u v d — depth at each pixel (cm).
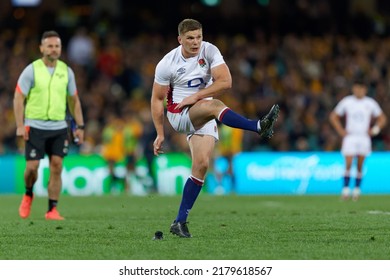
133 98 9462
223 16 11300
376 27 11162
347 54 10531
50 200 4531
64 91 4516
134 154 8300
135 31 11031
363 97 6850
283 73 10156
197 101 3347
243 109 9544
